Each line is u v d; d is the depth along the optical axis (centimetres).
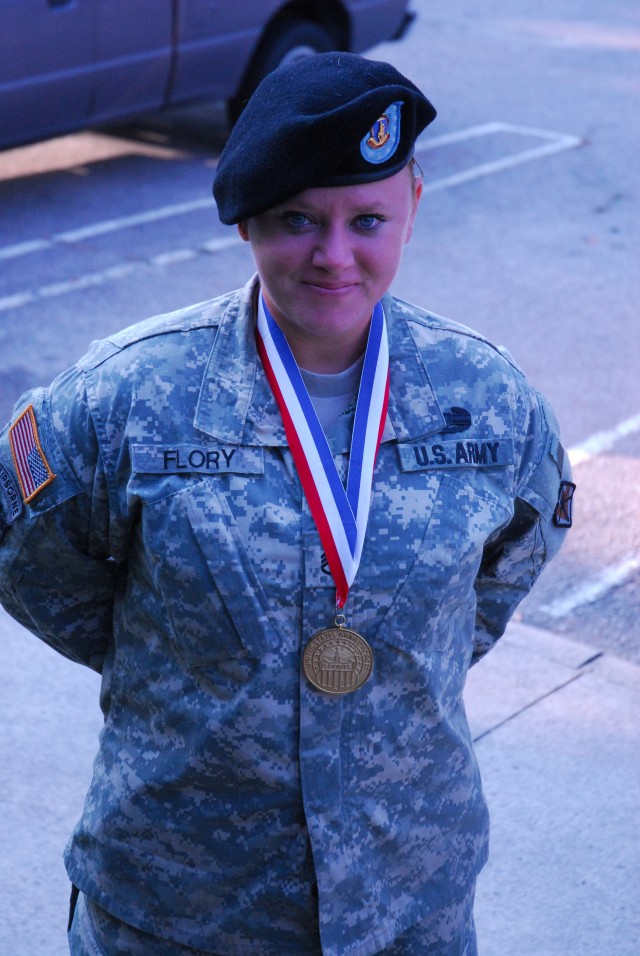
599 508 464
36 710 339
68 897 279
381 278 151
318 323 151
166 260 689
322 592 153
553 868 292
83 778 314
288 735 157
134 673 168
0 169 830
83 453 161
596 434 519
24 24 675
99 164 851
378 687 159
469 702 349
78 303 624
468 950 184
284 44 839
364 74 145
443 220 766
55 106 718
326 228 146
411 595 156
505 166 881
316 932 166
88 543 170
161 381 158
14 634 374
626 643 388
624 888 287
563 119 1015
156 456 155
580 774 322
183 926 168
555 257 715
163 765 164
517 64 1198
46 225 733
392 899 169
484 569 189
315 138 139
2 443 172
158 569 155
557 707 349
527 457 173
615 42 1327
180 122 945
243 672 155
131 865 169
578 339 608
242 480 154
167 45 758
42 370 547
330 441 160
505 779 319
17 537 171
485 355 167
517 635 383
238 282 664
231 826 162
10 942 266
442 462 160
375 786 163
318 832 159
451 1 1495
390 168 144
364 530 155
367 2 881
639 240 750
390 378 162
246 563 153
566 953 269
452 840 174
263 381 158
